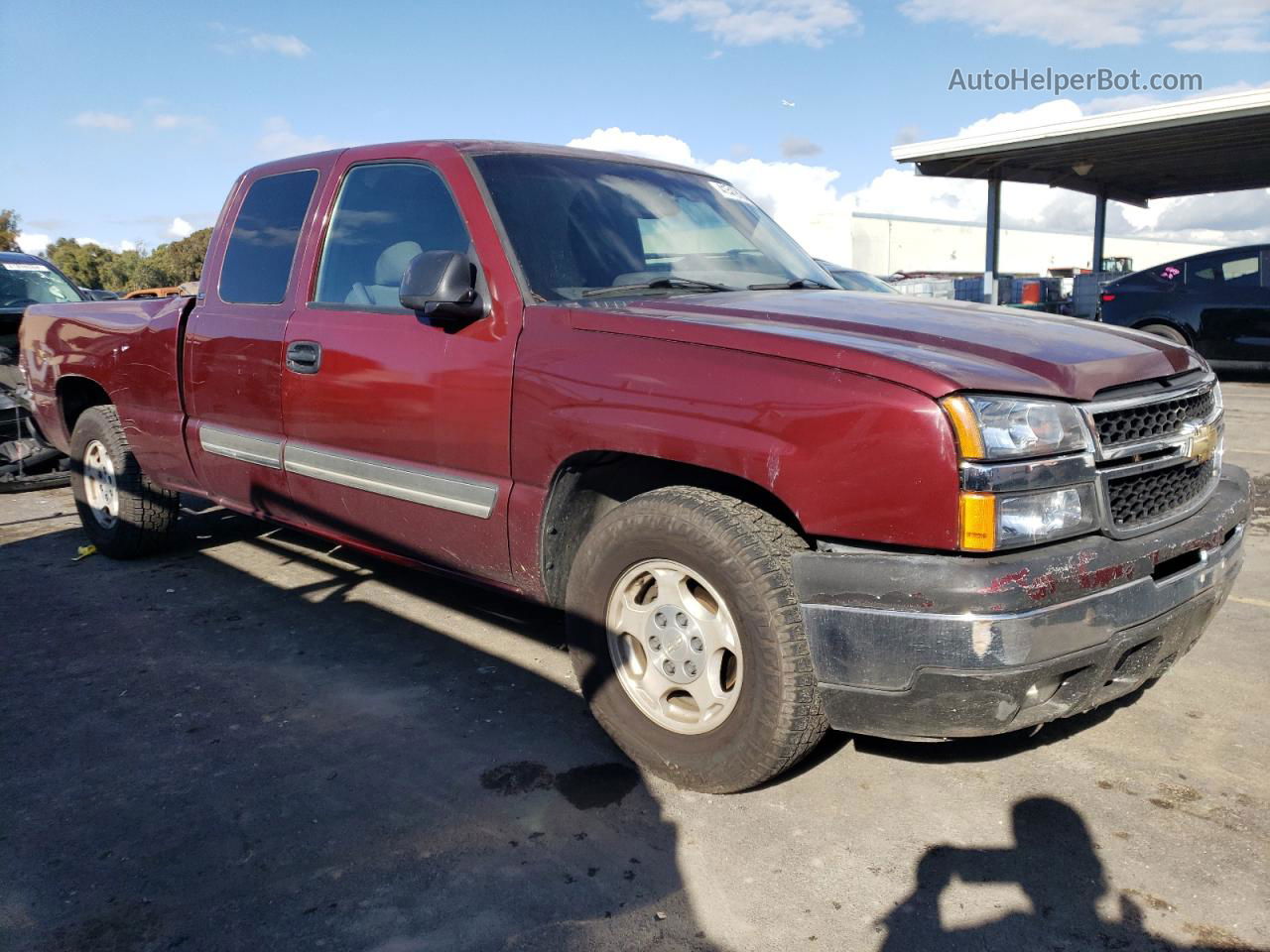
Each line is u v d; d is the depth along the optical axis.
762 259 3.82
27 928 2.25
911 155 18.23
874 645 2.34
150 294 12.24
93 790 2.85
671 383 2.67
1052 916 2.24
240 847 2.56
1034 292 24.78
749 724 2.56
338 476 3.66
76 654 3.89
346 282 3.72
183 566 5.07
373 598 4.52
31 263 8.27
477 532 3.21
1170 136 16.38
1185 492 2.78
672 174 4.04
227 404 4.18
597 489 3.10
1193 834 2.55
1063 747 3.03
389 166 3.69
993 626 2.21
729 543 2.54
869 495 2.33
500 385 3.06
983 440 2.23
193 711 3.37
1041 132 16.81
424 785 2.85
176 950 2.17
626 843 2.55
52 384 5.36
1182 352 2.97
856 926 2.22
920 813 2.67
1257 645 3.82
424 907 2.30
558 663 3.75
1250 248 12.03
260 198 4.28
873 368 2.37
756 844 2.54
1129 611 2.40
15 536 5.78
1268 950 2.12
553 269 3.20
